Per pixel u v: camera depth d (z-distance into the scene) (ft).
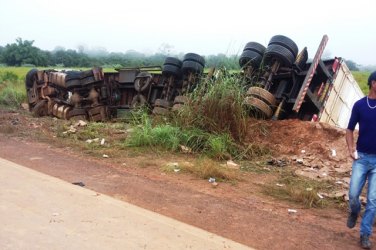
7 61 276.00
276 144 33.14
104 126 43.27
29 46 279.08
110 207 18.13
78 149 32.94
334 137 32.45
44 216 16.63
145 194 21.53
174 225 16.60
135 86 50.90
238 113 33.53
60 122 47.39
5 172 22.70
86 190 20.43
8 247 13.78
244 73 37.83
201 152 31.86
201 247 14.70
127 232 15.55
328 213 20.51
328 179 26.78
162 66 47.85
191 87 43.11
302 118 38.75
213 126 33.40
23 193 19.29
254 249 14.99
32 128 42.83
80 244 14.26
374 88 16.24
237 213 19.33
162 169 27.09
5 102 70.49
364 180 16.63
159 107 44.21
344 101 40.75
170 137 33.27
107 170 26.48
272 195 22.81
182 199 21.01
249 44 38.27
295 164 30.12
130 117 47.88
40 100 58.18
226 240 15.53
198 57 44.06
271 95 35.14
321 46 35.45
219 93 34.45
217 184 24.35
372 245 16.71
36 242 14.24
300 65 37.11
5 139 36.27
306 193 22.25
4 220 15.99
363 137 16.49
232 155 31.30
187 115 34.94
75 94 52.39
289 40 36.04
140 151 32.37
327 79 37.81
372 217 16.26
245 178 26.17
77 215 16.94
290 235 17.03
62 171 25.67
